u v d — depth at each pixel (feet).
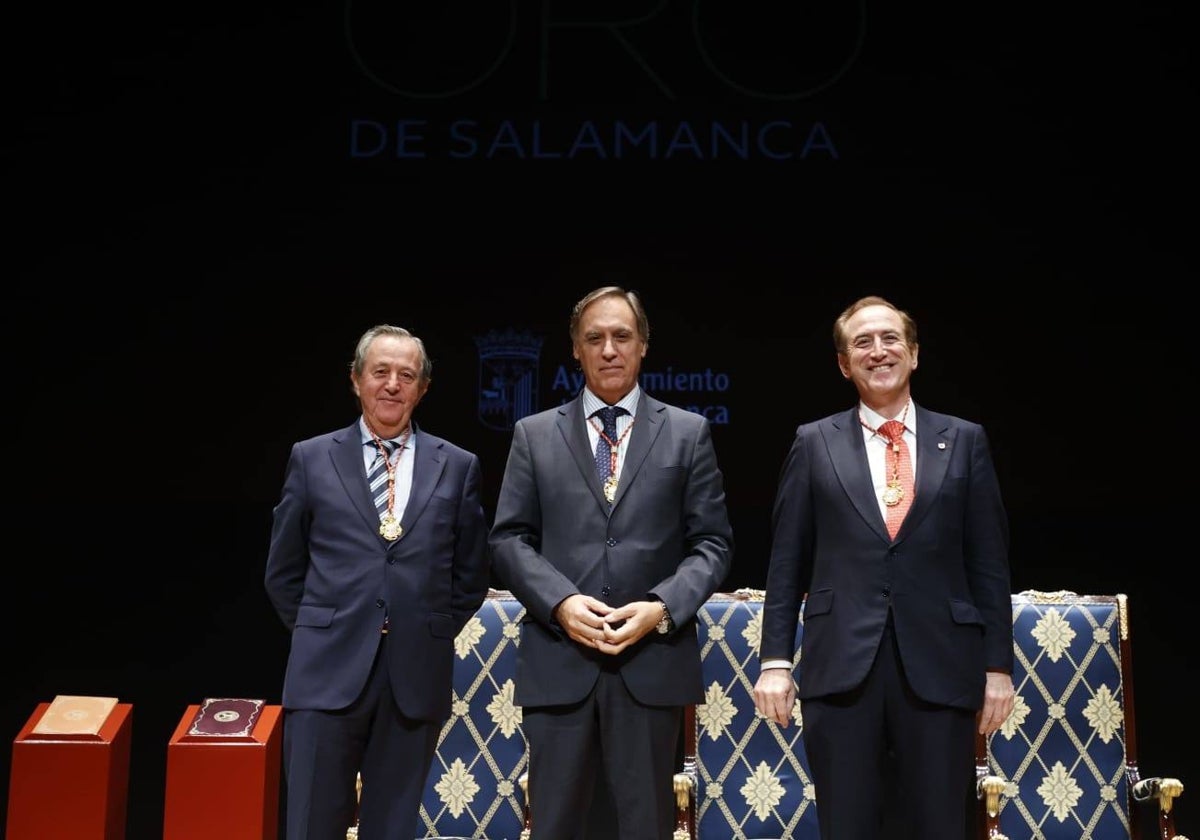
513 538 9.08
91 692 16.94
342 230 19.90
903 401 9.04
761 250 19.66
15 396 19.85
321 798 8.73
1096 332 19.33
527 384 19.67
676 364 19.63
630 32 19.83
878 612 8.45
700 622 10.71
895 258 19.53
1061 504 19.27
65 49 19.90
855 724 8.42
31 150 19.88
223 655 17.98
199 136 19.89
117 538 19.69
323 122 19.90
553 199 19.81
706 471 9.21
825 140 19.62
